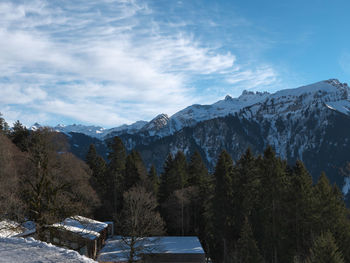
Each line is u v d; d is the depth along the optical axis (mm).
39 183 24344
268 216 48031
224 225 49188
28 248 16234
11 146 47375
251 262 35750
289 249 45656
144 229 37625
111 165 78188
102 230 45531
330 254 27344
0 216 23078
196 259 41469
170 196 67062
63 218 25203
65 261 14078
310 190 51844
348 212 56594
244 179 51188
